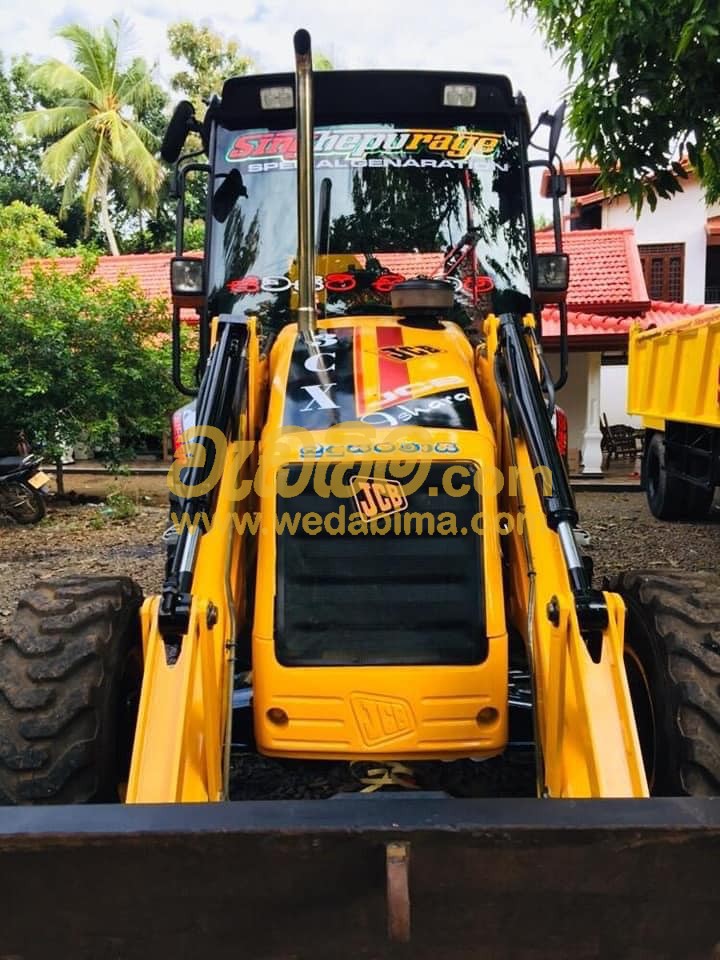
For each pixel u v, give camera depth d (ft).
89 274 40.60
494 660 9.32
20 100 96.48
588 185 73.36
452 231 14.70
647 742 9.58
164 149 14.52
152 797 7.66
